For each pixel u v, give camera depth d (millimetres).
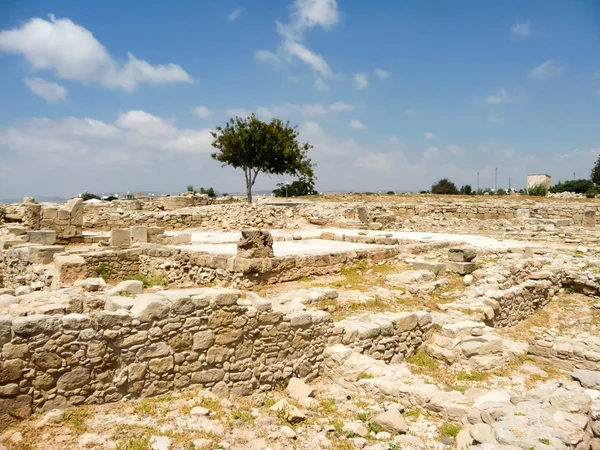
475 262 14586
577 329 12344
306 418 6094
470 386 7770
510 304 11844
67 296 7426
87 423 5348
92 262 14227
